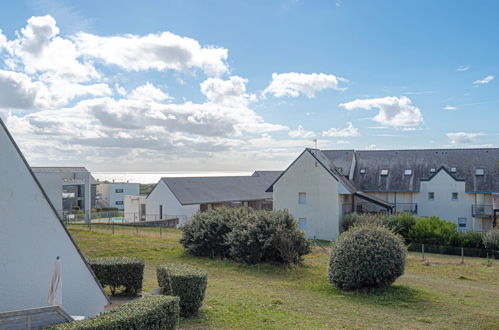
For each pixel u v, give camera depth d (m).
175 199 47.66
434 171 41.44
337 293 15.12
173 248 24.16
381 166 43.59
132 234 29.55
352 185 41.00
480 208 38.69
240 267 19.97
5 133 8.07
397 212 38.66
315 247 27.73
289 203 38.97
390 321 11.48
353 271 15.03
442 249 29.67
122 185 76.56
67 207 63.47
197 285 10.71
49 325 6.82
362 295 14.70
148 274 16.95
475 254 28.39
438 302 13.88
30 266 8.38
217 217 22.20
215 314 11.08
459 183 39.41
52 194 40.78
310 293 15.02
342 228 37.16
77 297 9.23
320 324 10.77
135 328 7.29
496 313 12.62
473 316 12.16
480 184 39.16
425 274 20.23
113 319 7.02
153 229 35.44
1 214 7.96
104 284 12.17
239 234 20.66
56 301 7.78
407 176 41.88
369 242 15.24
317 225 37.59
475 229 38.59
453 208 39.50
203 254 22.14
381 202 38.12
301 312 12.00
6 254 8.02
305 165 38.38
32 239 8.44
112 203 74.94
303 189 38.38
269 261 20.64
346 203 39.00
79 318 8.27
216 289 14.75
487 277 19.91
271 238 19.78
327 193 37.25
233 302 12.62
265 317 11.06
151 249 23.45
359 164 44.56
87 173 42.88
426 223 31.27
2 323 6.47
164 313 8.07
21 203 8.29
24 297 8.25
